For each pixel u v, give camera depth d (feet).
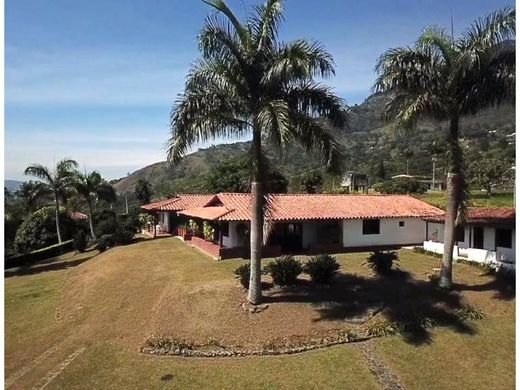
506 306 63.05
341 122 60.59
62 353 55.36
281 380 45.80
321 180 212.23
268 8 58.18
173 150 59.57
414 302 64.18
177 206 145.38
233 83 59.16
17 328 67.92
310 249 104.22
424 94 64.39
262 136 58.03
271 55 58.75
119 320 64.28
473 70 63.52
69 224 174.81
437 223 107.65
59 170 163.94
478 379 46.03
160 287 76.13
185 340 54.29
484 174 185.98
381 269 77.97
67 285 94.43
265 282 69.92
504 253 82.07
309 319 58.29
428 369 47.96
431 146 281.95
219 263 90.48
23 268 129.80
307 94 60.03
